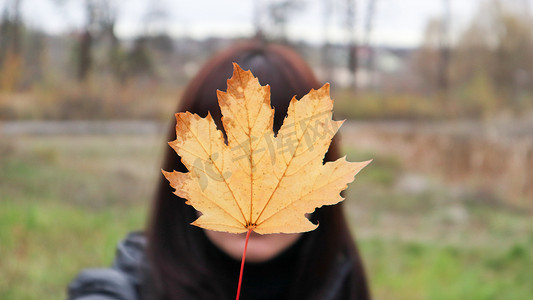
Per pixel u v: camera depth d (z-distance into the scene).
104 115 15.66
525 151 9.01
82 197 6.68
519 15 31.89
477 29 32.78
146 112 16.11
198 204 0.42
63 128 14.05
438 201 7.80
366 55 29.73
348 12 26.03
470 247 5.83
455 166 9.24
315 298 1.05
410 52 42.69
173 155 0.98
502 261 5.29
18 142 9.59
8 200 5.85
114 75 22.91
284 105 0.87
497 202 7.78
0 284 3.39
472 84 27.20
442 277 4.76
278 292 1.03
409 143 11.36
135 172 8.55
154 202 1.02
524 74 31.28
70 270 3.88
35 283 3.55
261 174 0.42
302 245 1.04
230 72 0.90
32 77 20.72
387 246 5.77
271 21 27.00
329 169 0.42
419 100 24.11
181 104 0.94
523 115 26.34
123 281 0.99
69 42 24.25
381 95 24.41
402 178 9.03
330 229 1.06
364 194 8.05
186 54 31.77
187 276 0.96
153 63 25.14
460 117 23.25
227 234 0.74
